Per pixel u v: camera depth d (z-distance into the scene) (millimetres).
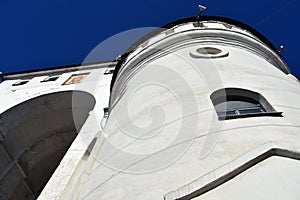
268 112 5742
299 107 6234
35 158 19656
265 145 4199
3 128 17656
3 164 17312
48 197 10820
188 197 3818
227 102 6668
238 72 7906
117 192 4805
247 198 3500
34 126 19812
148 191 4434
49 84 22062
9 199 17516
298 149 4047
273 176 3715
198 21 12984
